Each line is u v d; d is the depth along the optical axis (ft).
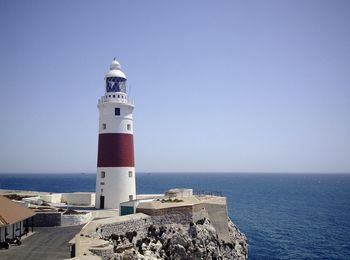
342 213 419.74
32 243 125.39
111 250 109.09
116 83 211.41
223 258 189.16
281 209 455.22
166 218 166.61
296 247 249.34
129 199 204.13
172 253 158.30
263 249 243.81
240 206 485.97
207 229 177.78
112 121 204.74
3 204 134.62
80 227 154.10
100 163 205.67
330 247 249.55
